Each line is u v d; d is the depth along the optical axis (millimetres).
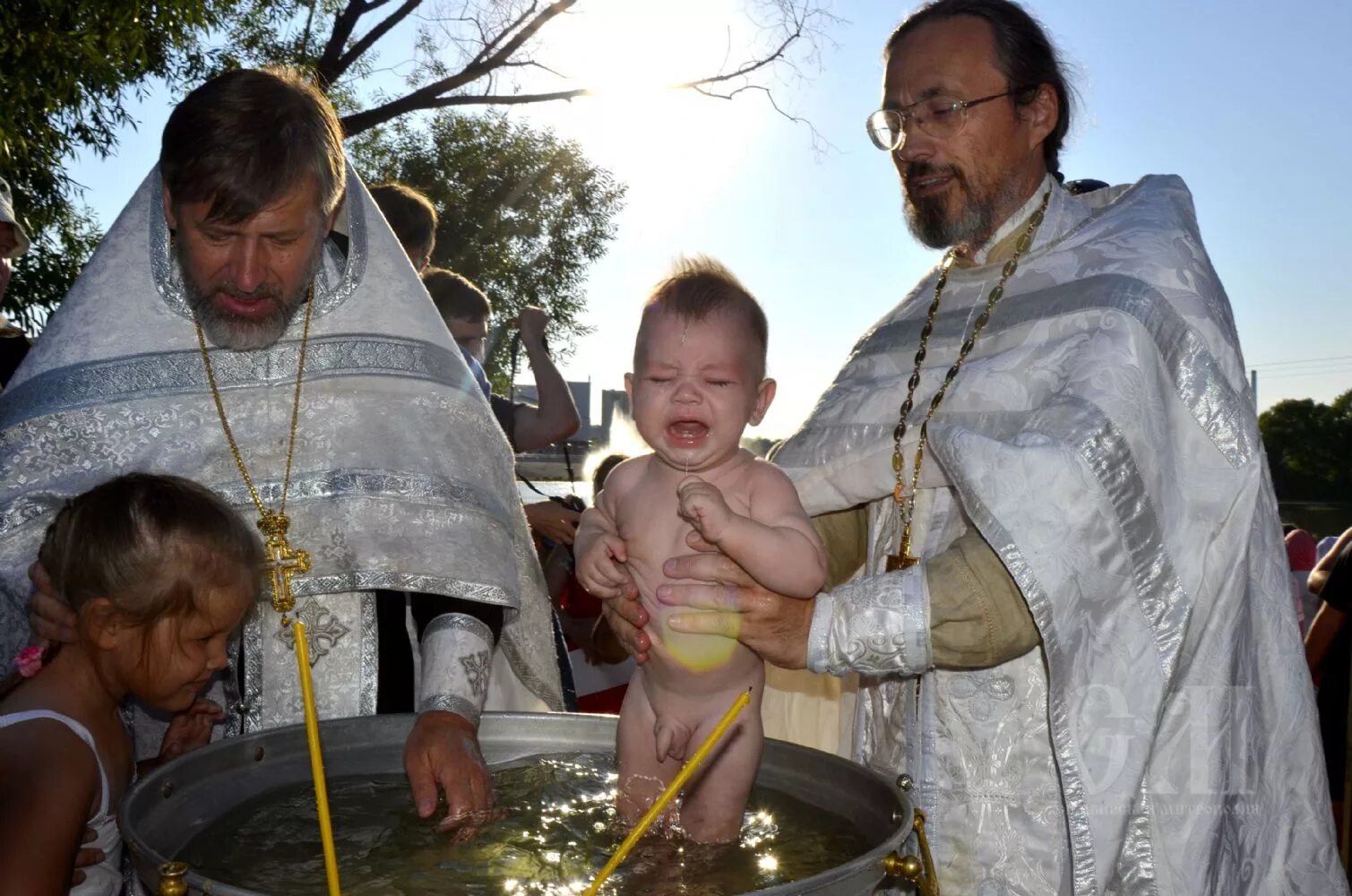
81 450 2240
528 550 2590
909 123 2234
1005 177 2254
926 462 2289
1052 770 2070
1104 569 1907
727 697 2021
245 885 1560
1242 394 2076
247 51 10266
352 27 9992
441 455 2426
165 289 2354
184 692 1909
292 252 2111
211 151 1979
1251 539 2143
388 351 2445
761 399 2178
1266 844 2131
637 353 2148
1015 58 2201
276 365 2371
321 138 2100
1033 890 2074
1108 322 2078
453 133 15805
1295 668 2150
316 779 1524
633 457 2342
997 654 1911
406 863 1659
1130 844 2006
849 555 2572
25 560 2146
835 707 2699
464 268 15547
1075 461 1915
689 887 1598
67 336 2316
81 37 7652
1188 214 2291
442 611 2422
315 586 2332
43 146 7992
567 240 16000
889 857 1496
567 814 1899
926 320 2447
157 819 1684
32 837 1642
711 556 1969
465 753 1998
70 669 1889
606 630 2553
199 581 1834
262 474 2342
